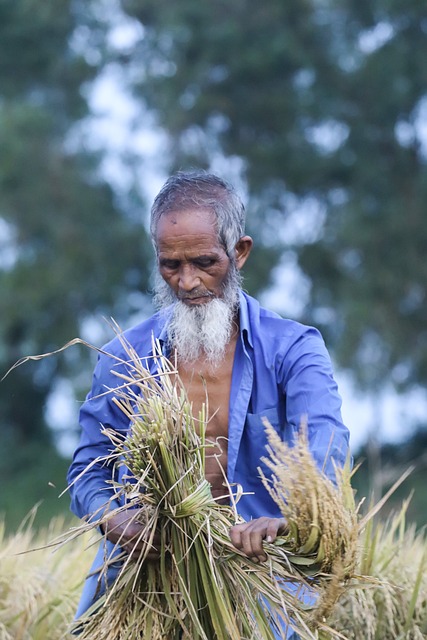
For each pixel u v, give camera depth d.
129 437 4.66
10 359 26.95
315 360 4.93
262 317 5.09
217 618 4.54
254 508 4.98
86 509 4.95
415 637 5.99
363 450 24.03
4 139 24.28
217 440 4.99
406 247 23.50
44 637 6.61
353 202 23.72
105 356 5.16
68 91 26.00
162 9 24.47
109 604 4.73
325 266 23.97
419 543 6.99
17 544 7.39
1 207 24.44
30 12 25.34
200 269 4.86
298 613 4.48
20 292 24.81
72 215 25.11
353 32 24.12
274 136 24.53
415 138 24.34
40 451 27.61
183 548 4.62
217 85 24.17
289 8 23.86
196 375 5.02
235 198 4.97
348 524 4.28
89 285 25.36
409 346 23.41
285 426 5.00
